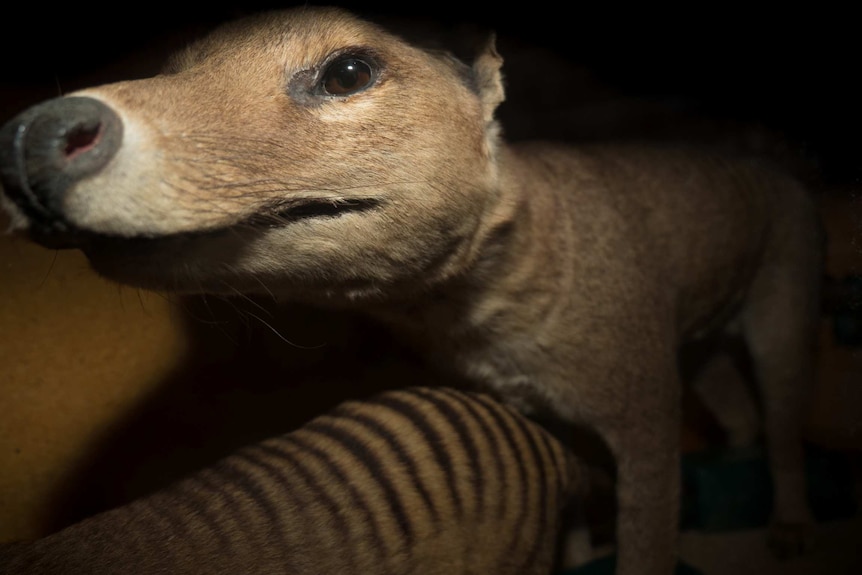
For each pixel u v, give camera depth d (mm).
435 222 363
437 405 441
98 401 484
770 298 601
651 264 488
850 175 558
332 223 334
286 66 329
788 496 588
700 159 567
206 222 292
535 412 493
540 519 443
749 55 691
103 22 589
